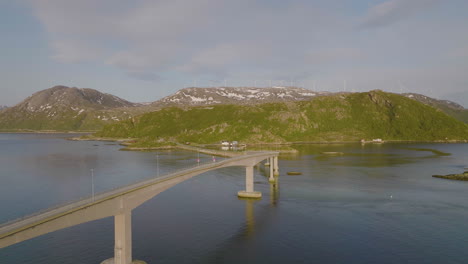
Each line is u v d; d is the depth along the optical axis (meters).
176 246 61.88
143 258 56.88
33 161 187.88
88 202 42.59
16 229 33.66
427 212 83.00
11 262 56.00
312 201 93.94
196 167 75.50
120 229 48.19
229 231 69.69
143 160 189.88
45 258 57.38
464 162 179.88
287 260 56.38
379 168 157.88
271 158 125.00
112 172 145.75
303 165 169.25
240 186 115.44
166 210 85.00
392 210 84.81
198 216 79.88
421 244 62.88
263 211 83.94
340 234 67.94
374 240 64.88
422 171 149.12
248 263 55.25
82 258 57.34
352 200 95.06
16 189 109.62
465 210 84.81
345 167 161.50
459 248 60.94
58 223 37.97
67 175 138.00
